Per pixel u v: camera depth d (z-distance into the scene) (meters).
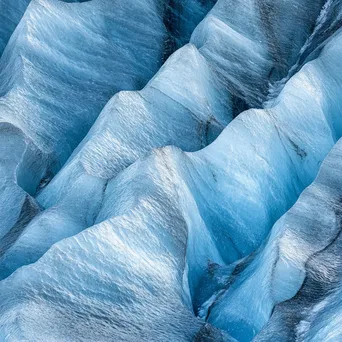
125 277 19.25
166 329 18.02
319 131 25.83
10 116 27.14
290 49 30.16
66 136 27.64
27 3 34.69
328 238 20.12
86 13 31.09
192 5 33.91
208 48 29.47
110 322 18.16
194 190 23.02
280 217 22.08
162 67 28.11
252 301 18.94
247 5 30.78
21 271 19.12
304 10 31.14
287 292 18.44
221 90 28.25
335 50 28.05
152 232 20.14
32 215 22.86
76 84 29.45
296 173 25.03
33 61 29.06
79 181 23.03
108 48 31.02
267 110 25.38
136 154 25.00
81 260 19.28
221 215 23.44
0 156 25.38
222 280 20.73
